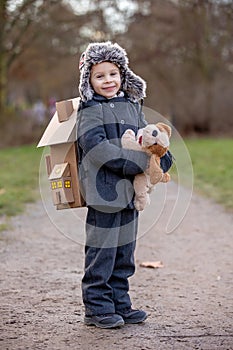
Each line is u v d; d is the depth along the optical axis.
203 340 6.52
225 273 9.75
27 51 47.16
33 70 49.50
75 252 11.18
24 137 42.16
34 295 8.38
